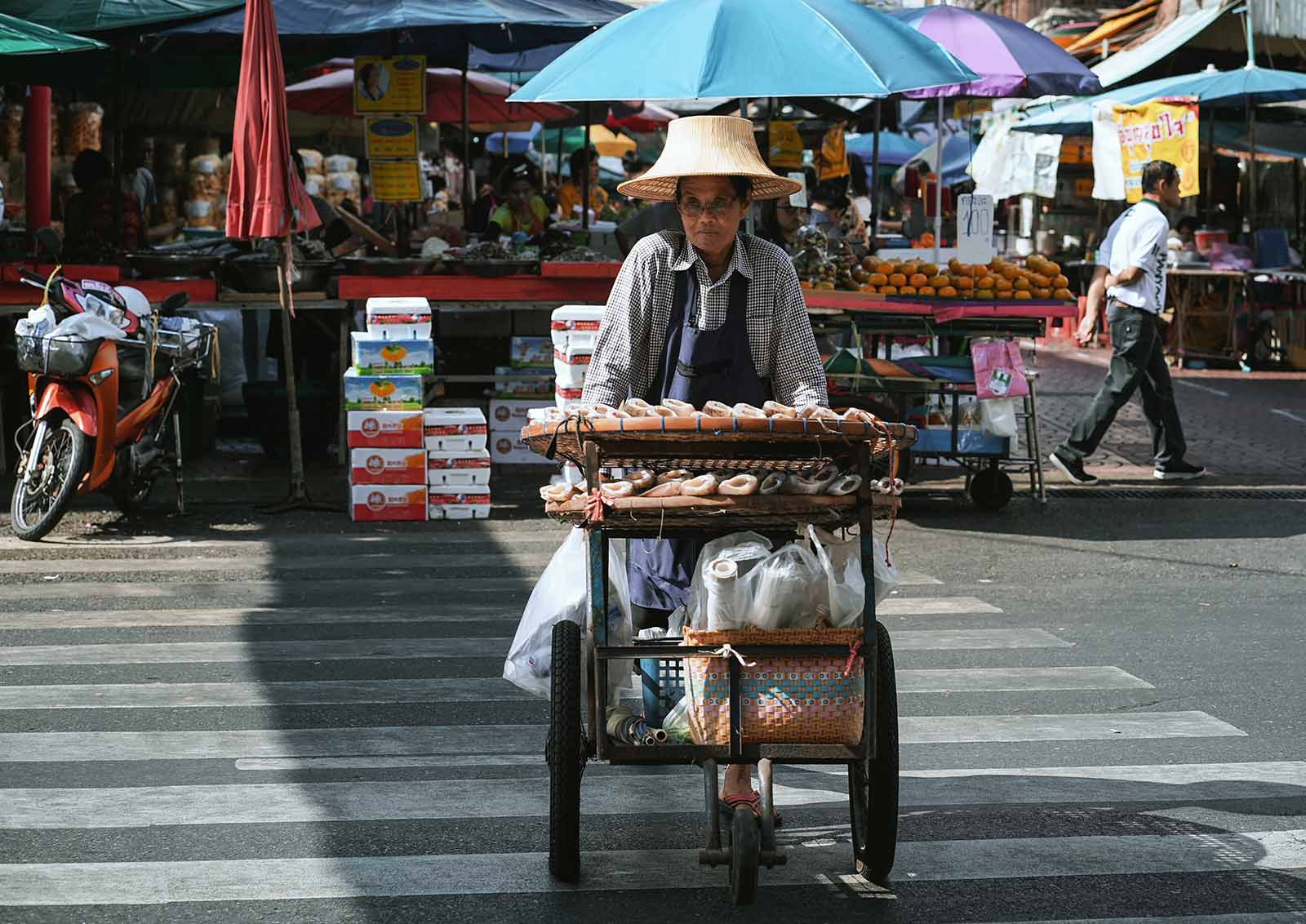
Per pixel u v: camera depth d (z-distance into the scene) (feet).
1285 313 84.12
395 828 19.97
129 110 72.84
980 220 47.75
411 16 49.52
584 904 17.51
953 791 21.67
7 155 68.23
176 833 19.72
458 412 44.14
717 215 18.34
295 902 17.49
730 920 17.11
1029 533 42.52
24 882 18.03
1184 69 86.89
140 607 32.73
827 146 69.41
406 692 26.50
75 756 22.88
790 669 16.49
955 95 50.55
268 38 43.86
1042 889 18.08
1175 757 23.21
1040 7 127.54
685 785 21.93
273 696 26.17
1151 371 50.57
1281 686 27.30
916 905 17.60
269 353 56.08
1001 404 45.03
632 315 18.94
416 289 49.03
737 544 17.19
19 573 36.04
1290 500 47.85
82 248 49.75
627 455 16.80
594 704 17.48
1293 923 17.13
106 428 39.52
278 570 36.78
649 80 36.55
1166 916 17.33
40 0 52.21
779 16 38.01
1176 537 41.96
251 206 43.91
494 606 33.19
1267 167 96.89
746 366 19.01
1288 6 77.56
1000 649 29.91
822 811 20.85
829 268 46.06
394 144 52.70
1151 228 49.14
